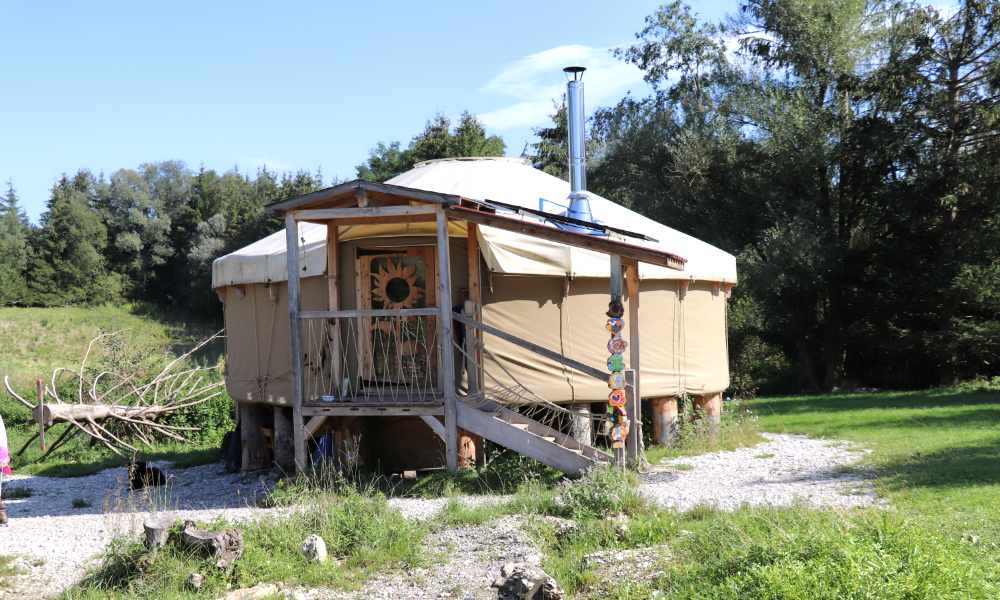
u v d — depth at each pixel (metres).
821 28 21.66
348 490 7.00
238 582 5.02
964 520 5.52
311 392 9.31
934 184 19.22
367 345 9.28
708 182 24.03
